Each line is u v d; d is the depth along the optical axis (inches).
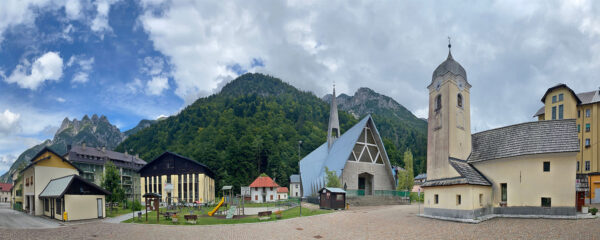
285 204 2162.9
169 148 5285.4
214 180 3656.5
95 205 1449.3
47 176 1732.3
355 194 2185.0
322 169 2491.4
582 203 1088.2
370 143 2486.5
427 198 1228.5
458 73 1302.9
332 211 1498.5
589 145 1875.0
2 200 4682.6
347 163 2349.9
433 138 1301.7
